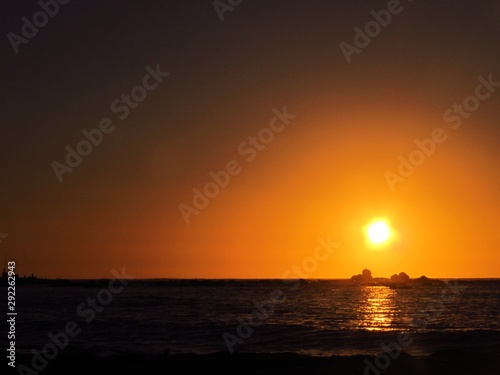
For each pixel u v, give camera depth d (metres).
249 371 27.34
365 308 93.56
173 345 40.94
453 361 29.34
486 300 120.75
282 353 31.97
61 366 28.30
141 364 28.78
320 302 115.00
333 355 33.47
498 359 29.73
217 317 70.31
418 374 26.66
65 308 89.50
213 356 30.75
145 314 75.62
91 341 43.06
